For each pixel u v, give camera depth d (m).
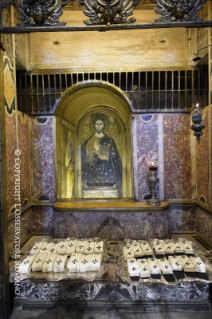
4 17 2.83
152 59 3.71
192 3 1.78
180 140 3.78
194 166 3.75
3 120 1.98
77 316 1.98
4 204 1.97
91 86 3.84
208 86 3.41
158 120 3.76
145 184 3.79
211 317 1.96
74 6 3.62
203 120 3.38
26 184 3.60
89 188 5.37
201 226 3.53
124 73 3.73
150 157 3.79
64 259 2.12
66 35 3.73
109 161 5.45
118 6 1.81
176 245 2.44
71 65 3.73
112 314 2.00
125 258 2.24
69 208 3.41
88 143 5.48
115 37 3.71
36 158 3.82
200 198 3.54
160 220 3.42
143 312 2.02
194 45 3.55
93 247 2.39
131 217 3.43
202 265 2.07
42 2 1.82
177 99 3.79
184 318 1.95
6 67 2.87
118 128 5.43
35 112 3.78
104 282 2.05
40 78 3.82
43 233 3.80
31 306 2.05
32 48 3.75
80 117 5.46
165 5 1.81
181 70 3.62
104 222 3.44
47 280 1.99
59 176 4.00
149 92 3.80
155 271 2.02
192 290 2.07
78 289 2.08
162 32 3.70
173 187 3.79
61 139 4.20
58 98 3.73
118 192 5.34
